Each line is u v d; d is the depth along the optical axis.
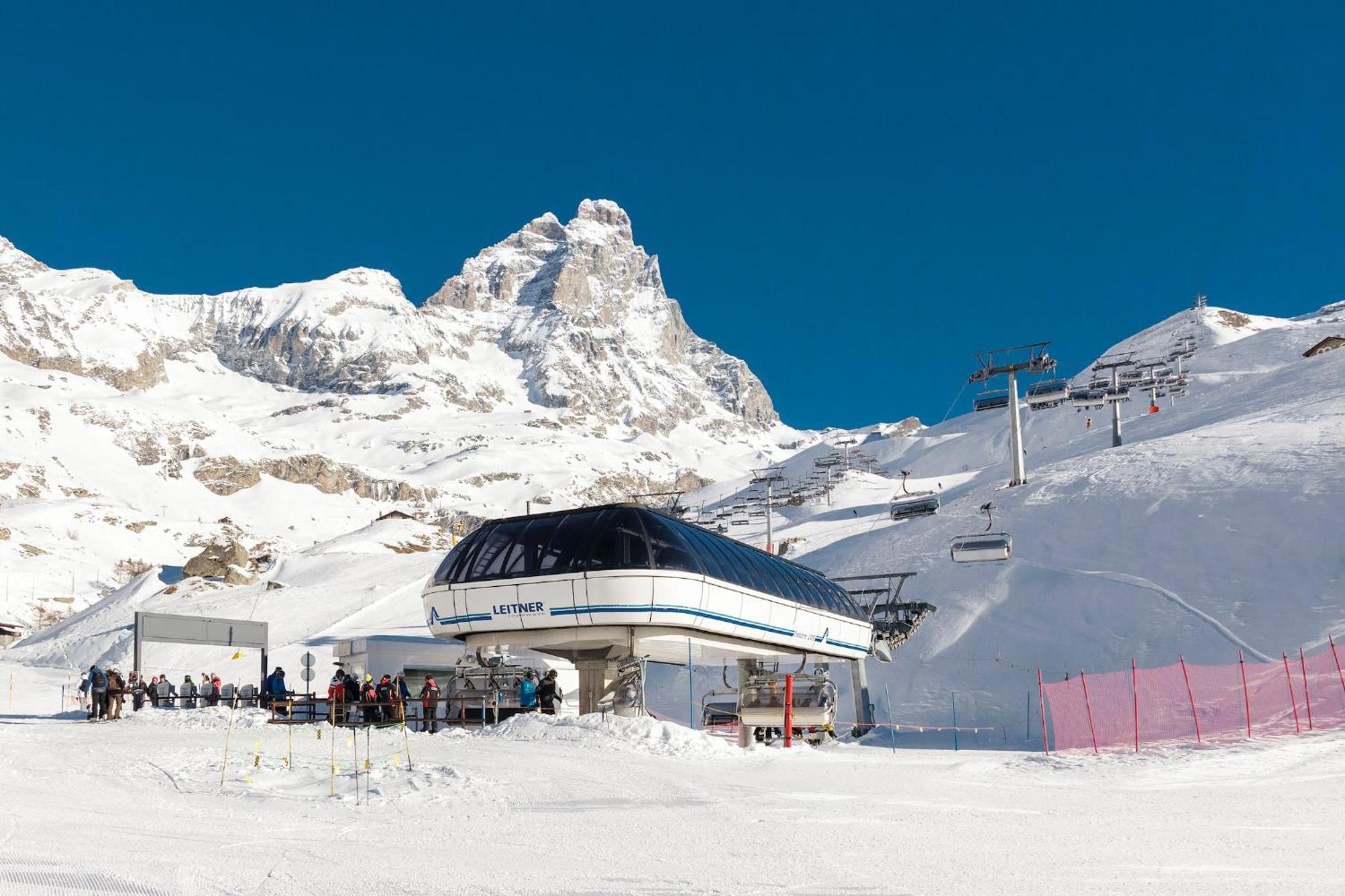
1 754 21.94
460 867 11.17
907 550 66.25
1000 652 49.22
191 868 10.86
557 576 30.33
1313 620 43.38
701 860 11.55
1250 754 25.11
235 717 32.09
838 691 49.41
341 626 80.12
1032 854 11.87
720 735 39.56
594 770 19.73
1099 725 35.88
